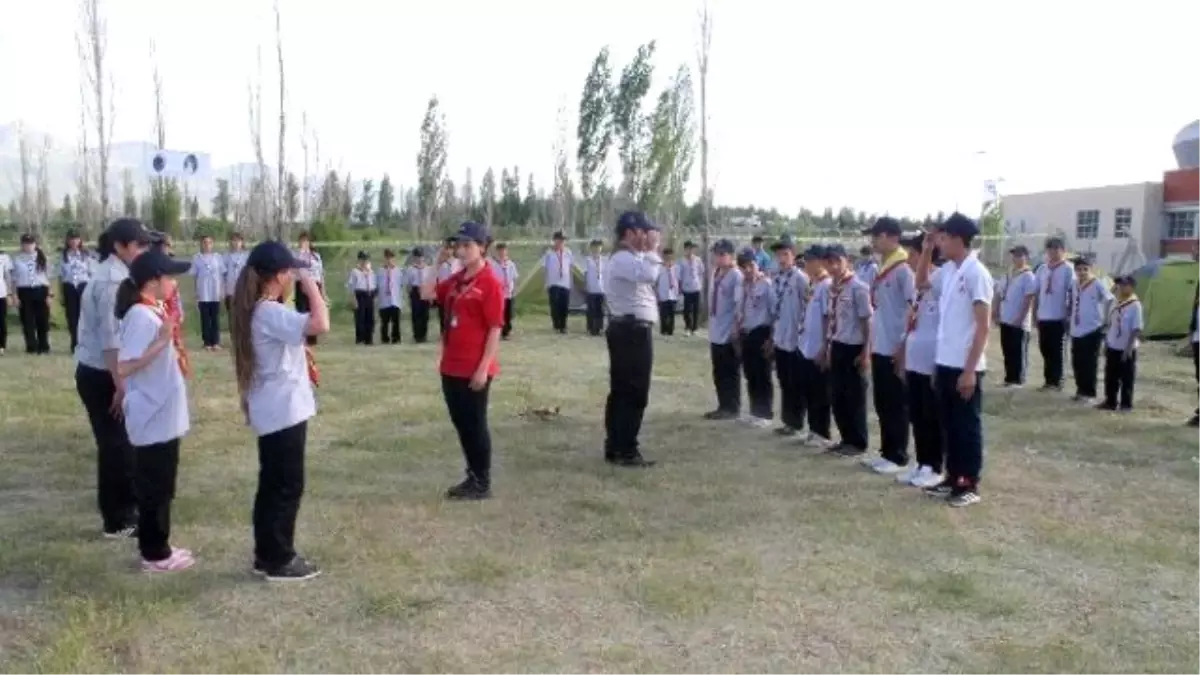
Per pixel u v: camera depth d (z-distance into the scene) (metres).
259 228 31.97
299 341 5.29
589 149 31.59
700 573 5.67
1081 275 11.95
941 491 7.44
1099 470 8.30
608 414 8.36
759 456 8.71
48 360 14.82
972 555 6.04
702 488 7.56
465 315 7.09
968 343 7.04
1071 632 4.91
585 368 14.36
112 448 6.16
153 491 5.54
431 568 5.73
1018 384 13.25
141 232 6.02
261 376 5.38
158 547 5.62
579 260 25.41
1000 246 34.44
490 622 4.98
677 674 4.42
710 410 11.05
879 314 8.23
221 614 5.05
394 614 5.05
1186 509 7.11
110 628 4.80
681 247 24.86
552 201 41.25
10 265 15.99
